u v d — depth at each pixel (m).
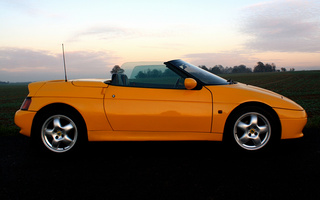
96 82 3.35
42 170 2.64
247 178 2.36
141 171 2.57
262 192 2.08
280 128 3.10
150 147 3.43
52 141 3.10
